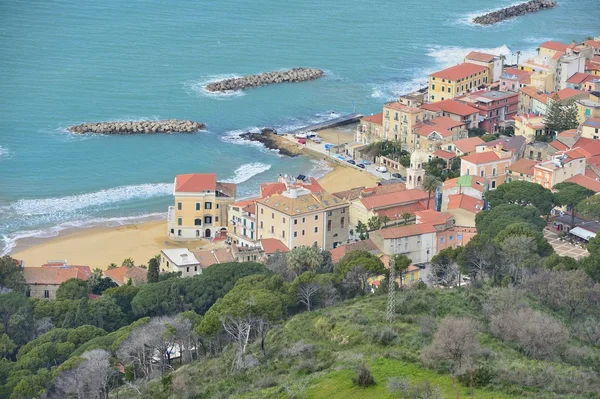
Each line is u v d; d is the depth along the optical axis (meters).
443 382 198.75
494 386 194.75
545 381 197.88
